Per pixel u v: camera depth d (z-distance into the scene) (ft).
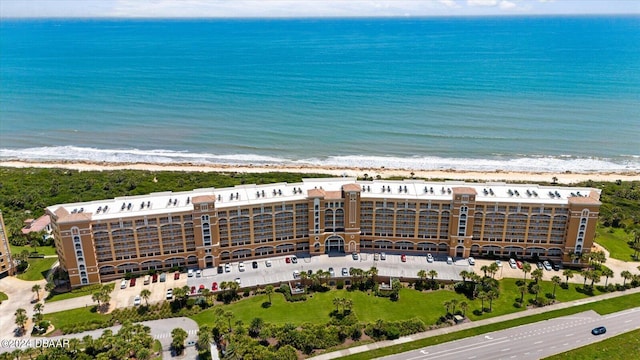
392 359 405.39
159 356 411.13
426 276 514.27
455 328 446.60
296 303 488.02
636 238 597.11
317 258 563.07
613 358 403.13
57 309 478.59
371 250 580.71
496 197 550.77
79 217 491.31
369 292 506.07
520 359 403.54
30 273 541.75
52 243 605.31
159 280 522.47
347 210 550.77
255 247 560.61
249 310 476.54
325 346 422.41
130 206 532.32
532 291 498.69
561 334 434.30
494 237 560.61
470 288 503.20
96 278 518.37
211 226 529.86
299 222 561.84
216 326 428.97
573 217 527.81
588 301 484.33
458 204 538.06
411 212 555.69
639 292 497.05
